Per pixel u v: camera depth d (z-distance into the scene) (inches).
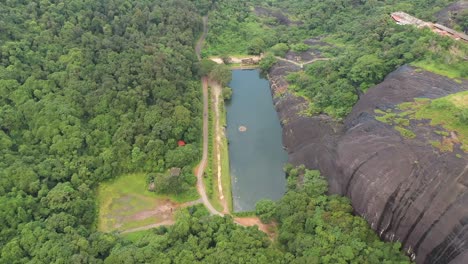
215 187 3100.4
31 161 2955.2
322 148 3122.5
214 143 3506.4
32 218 2657.5
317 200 2741.1
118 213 2898.6
